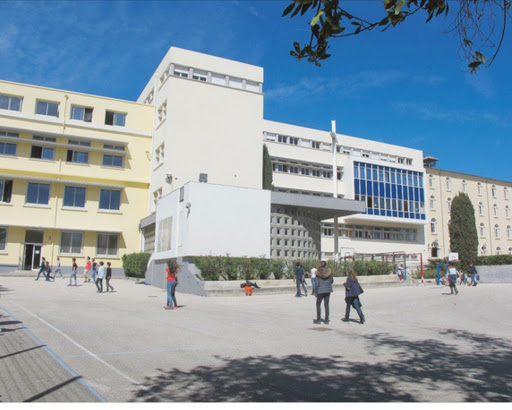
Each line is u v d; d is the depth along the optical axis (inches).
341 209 1128.8
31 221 1311.5
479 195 2301.9
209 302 725.9
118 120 1478.8
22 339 353.7
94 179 1403.8
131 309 593.6
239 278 895.7
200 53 1397.6
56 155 1370.6
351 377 262.5
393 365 296.8
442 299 804.0
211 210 936.3
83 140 1398.9
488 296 858.1
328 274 502.6
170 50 1359.5
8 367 264.7
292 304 716.0
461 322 533.0
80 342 347.9
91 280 1203.2
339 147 1942.7
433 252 2074.3
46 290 871.1
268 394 225.3
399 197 1943.9
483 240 2260.1
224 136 1375.5
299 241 1081.4
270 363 294.2
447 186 2203.5
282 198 1039.6
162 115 1384.1
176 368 274.4
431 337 418.3
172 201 1023.6
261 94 1460.4
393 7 145.6
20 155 1327.5
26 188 1321.4
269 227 1002.7
